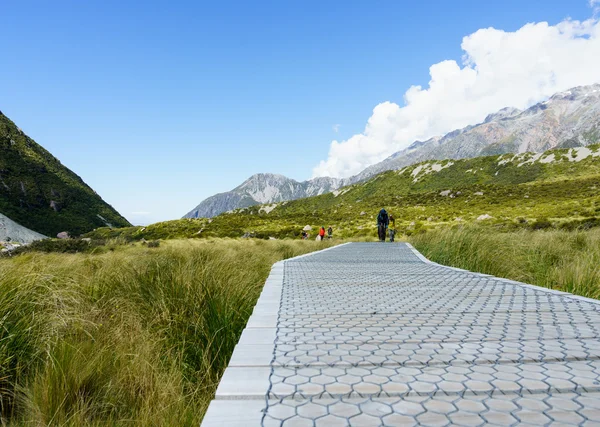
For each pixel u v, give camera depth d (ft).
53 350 8.11
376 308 8.86
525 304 9.18
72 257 25.40
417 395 3.99
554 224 102.32
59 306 10.38
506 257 22.08
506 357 5.18
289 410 3.66
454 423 3.32
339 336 6.45
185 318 11.77
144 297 13.62
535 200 249.14
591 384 4.20
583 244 26.45
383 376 4.54
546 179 378.53
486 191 305.94
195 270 14.96
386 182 511.81
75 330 9.89
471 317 7.84
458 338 6.22
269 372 4.72
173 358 9.52
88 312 11.30
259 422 3.39
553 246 24.26
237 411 3.65
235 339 10.88
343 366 4.93
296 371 4.76
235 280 14.58
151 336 10.50
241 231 212.64
